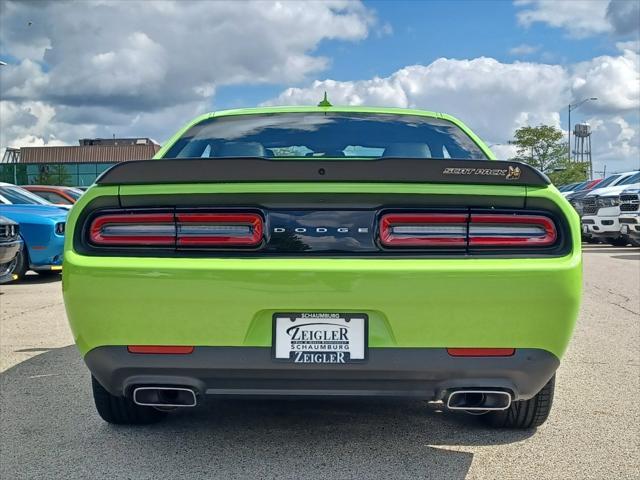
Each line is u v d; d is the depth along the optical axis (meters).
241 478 2.47
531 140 44.38
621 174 15.87
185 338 2.27
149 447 2.78
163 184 2.31
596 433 2.96
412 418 3.15
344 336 2.26
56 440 2.87
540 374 2.33
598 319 5.70
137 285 2.27
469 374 2.28
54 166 62.12
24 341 4.90
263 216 2.29
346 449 2.75
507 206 2.31
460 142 3.33
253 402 3.40
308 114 3.52
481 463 2.62
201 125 3.47
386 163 2.26
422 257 2.26
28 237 8.52
